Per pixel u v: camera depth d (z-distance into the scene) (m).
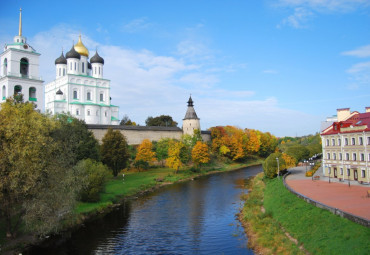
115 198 46.78
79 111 103.12
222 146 106.56
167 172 77.69
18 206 31.23
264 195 44.03
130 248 27.30
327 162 52.00
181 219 36.12
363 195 32.38
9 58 73.69
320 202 28.28
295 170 68.75
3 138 26.08
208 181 67.31
